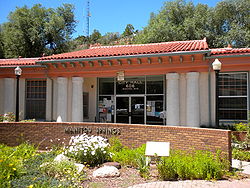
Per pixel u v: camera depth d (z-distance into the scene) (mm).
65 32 40781
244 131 10609
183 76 13117
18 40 36406
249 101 12312
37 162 7246
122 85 16031
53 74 15070
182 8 38062
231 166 7207
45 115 15547
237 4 33562
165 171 6465
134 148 9617
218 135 7527
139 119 15484
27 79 15867
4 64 15508
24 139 10820
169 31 34250
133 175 6762
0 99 15812
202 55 12250
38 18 37844
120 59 13336
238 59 12086
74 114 14391
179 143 8727
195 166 6645
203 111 12844
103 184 6027
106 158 8078
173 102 12883
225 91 12773
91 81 16609
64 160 6918
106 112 16250
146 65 13336
